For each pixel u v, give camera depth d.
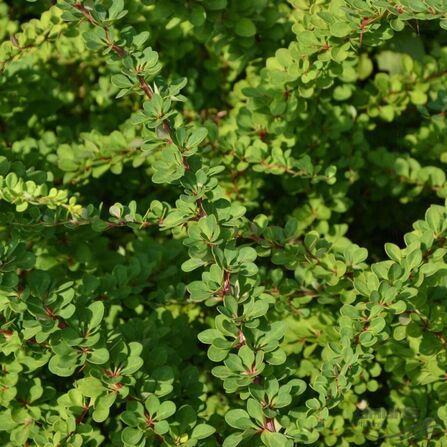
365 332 0.92
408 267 0.92
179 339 1.03
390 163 1.15
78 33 1.10
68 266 1.07
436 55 1.23
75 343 0.90
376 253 1.26
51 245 1.06
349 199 1.15
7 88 1.12
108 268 1.09
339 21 0.98
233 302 0.89
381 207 1.24
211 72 1.21
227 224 0.92
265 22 1.12
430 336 0.98
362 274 0.96
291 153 1.14
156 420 0.90
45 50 1.14
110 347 0.92
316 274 1.00
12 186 0.94
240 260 0.91
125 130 1.11
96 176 1.10
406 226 1.25
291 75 1.03
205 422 0.95
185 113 1.20
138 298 1.04
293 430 0.90
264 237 1.01
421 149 1.18
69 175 1.10
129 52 0.94
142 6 1.11
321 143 1.14
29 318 0.93
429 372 1.00
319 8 1.05
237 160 1.11
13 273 0.91
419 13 0.94
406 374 1.05
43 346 0.95
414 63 1.16
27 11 1.28
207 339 0.91
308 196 1.15
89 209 0.96
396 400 1.07
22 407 0.96
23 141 1.13
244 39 1.11
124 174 1.20
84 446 0.93
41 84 1.17
